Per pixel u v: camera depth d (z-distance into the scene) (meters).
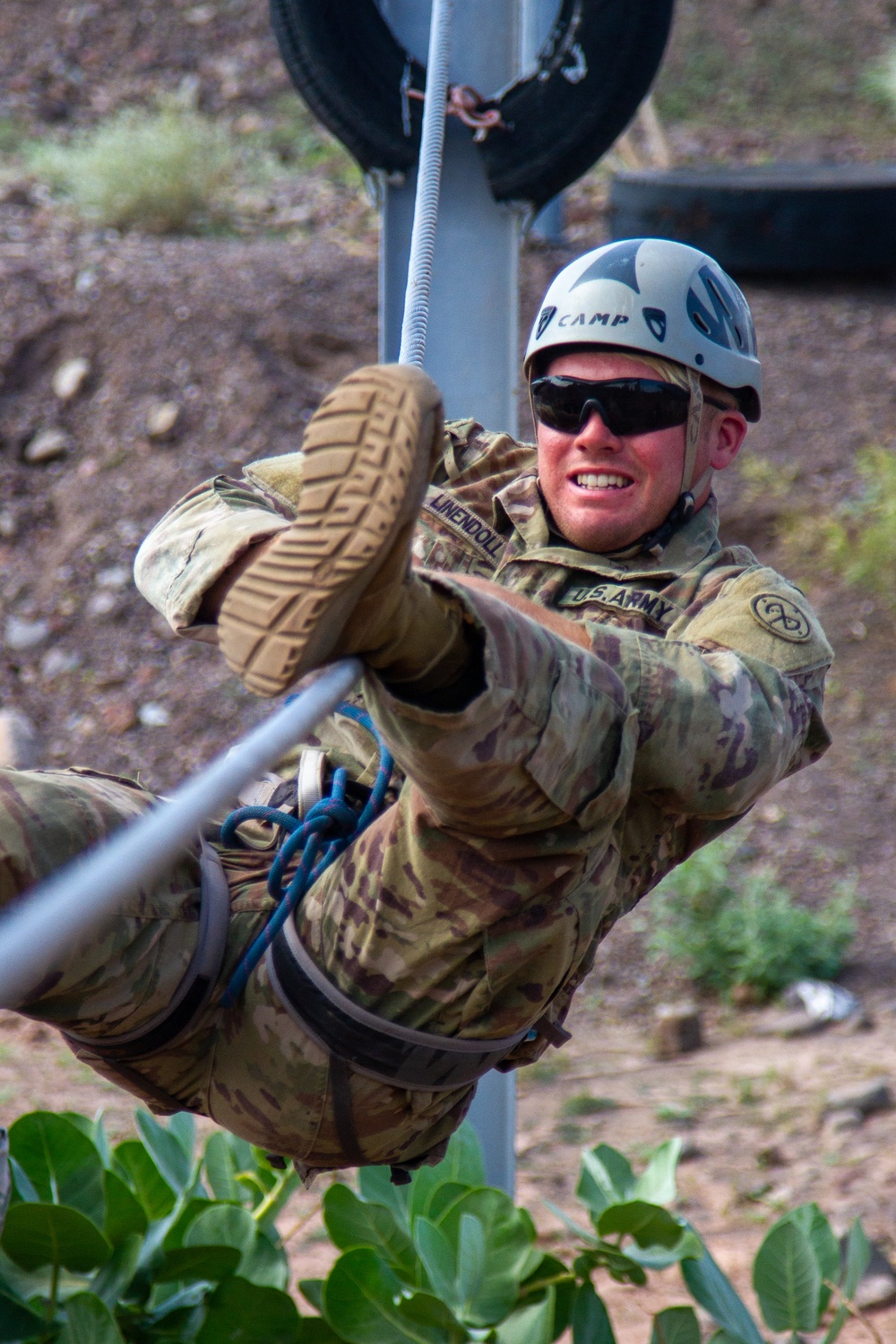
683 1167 13.77
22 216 31.08
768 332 28.11
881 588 23.33
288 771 6.20
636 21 9.52
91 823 4.94
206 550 5.40
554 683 4.39
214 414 25.20
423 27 10.02
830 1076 15.45
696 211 29.72
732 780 5.03
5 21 41.00
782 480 24.83
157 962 5.26
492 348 10.12
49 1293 7.59
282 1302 7.73
